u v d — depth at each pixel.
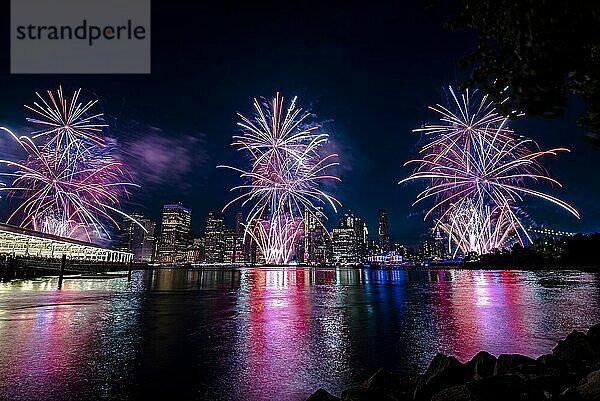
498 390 7.00
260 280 89.88
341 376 13.20
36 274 69.94
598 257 134.62
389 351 16.59
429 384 9.01
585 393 6.45
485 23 5.47
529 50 4.77
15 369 13.59
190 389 11.82
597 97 5.26
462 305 33.16
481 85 5.70
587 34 4.48
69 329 21.08
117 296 40.94
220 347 17.42
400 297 41.91
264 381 12.62
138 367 14.10
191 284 69.31
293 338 19.39
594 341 11.87
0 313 26.38
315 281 84.56
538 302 34.19
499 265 172.38
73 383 12.25
